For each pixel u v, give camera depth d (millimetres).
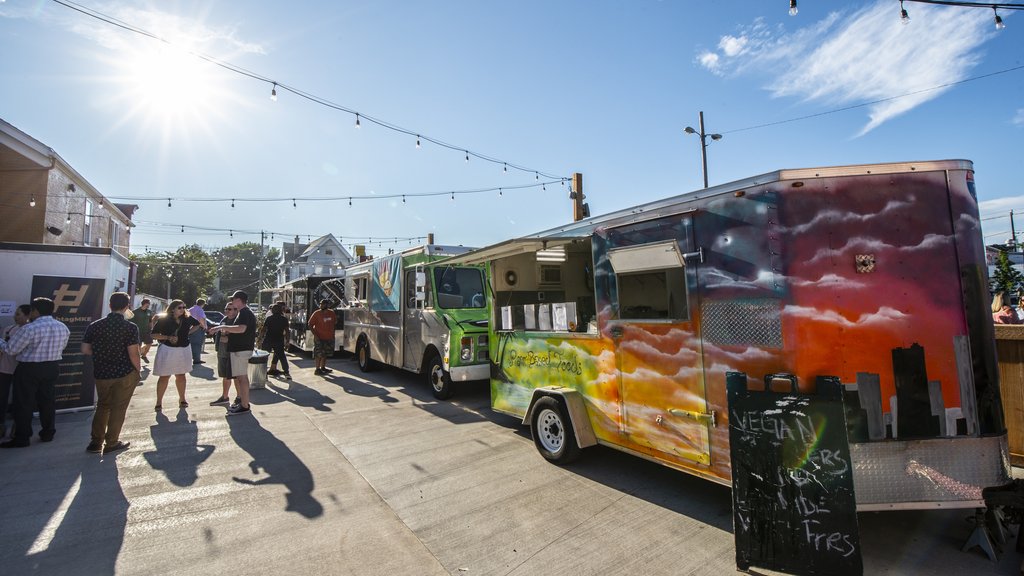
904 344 2787
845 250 2861
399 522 3426
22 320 5367
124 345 5051
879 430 2748
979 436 2754
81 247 6828
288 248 49594
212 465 4602
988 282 2848
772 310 2965
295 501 3791
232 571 2805
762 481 2781
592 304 4820
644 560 2879
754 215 3070
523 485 4074
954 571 2660
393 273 8914
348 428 5910
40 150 12758
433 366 7711
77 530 3301
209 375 10141
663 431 3598
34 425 6043
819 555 2586
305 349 13383
